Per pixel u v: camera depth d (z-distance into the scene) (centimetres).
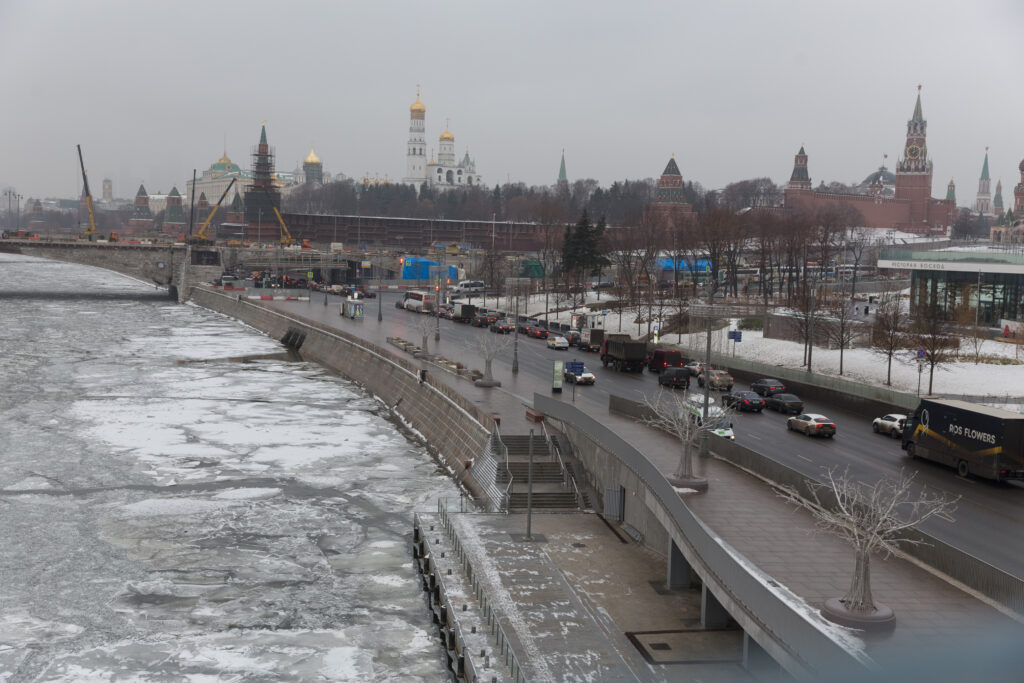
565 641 4616
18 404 11388
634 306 17800
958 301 12794
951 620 3653
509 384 10481
